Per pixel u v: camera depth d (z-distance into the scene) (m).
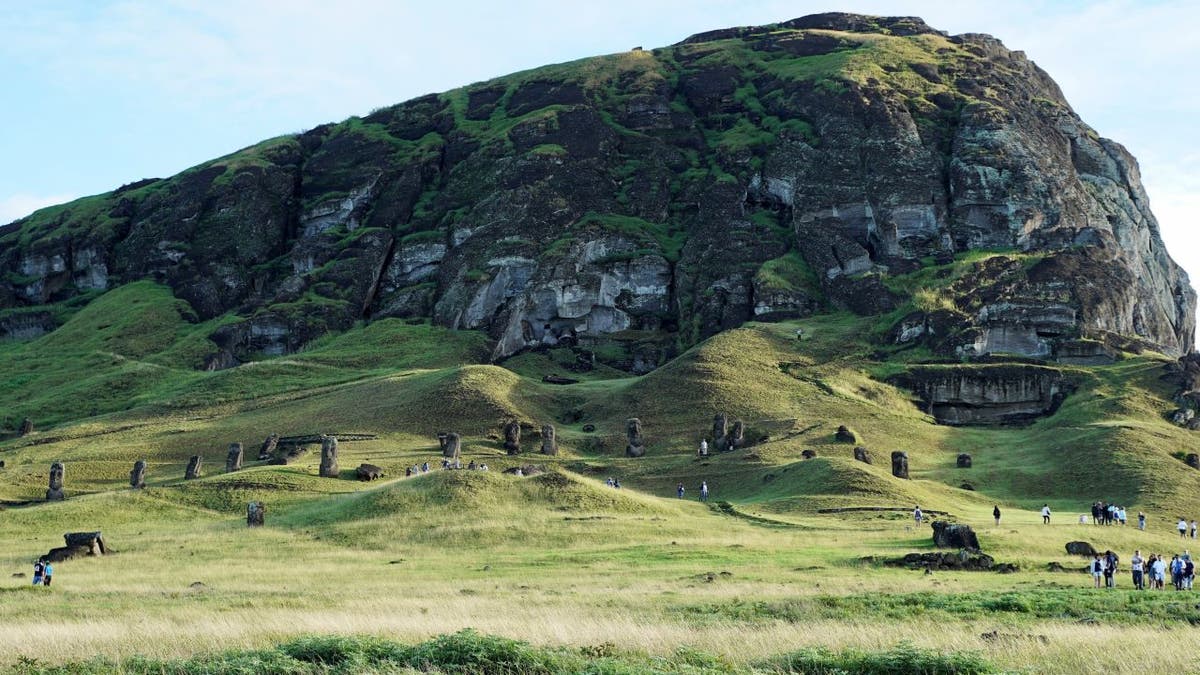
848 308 183.25
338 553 70.81
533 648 30.83
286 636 34.75
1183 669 29.06
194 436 137.25
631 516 82.75
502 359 190.00
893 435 132.88
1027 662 30.33
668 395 145.50
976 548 69.38
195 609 45.12
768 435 129.12
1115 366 155.25
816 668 29.61
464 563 65.81
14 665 31.02
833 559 66.00
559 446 131.00
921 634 35.16
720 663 29.95
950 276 179.50
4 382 191.62
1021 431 141.62
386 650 31.23
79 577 60.38
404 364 180.12
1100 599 46.59
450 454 119.00
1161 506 102.50
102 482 118.81
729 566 62.91
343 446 125.56
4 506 107.88
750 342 162.88
